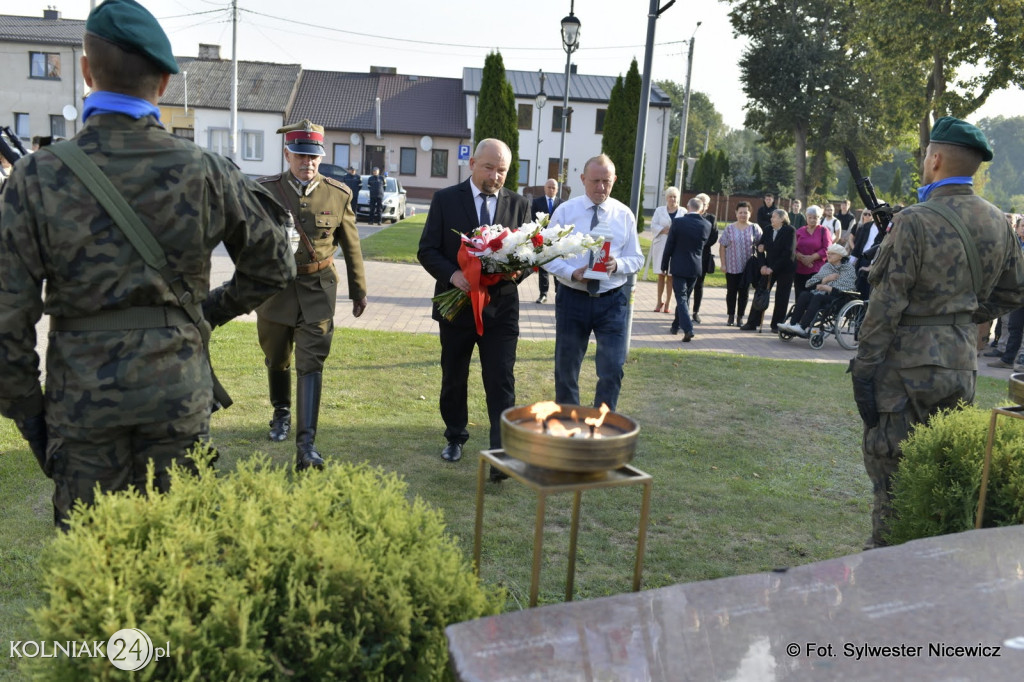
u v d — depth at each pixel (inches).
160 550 73.4
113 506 77.5
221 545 77.9
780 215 478.0
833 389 315.6
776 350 428.8
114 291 89.6
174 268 93.2
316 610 68.7
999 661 66.1
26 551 141.9
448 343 199.8
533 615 71.2
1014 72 1195.3
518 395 278.5
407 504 90.9
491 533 162.2
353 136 1839.3
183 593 69.5
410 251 740.0
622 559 155.2
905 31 1194.6
